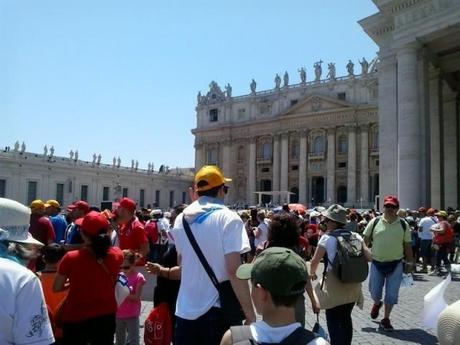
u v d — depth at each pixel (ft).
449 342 8.05
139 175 295.89
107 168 274.77
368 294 48.80
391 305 32.94
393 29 97.40
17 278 10.62
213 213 16.38
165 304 21.67
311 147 279.69
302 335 9.60
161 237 61.16
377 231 33.83
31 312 10.63
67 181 252.62
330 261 24.45
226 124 313.12
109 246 19.43
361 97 260.83
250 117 306.76
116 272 19.80
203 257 15.99
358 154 260.01
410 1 87.51
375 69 258.57
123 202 28.99
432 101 106.93
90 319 18.76
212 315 15.71
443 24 82.53
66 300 18.97
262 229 51.98
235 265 15.69
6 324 10.39
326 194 269.44
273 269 9.58
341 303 24.52
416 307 40.96
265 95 301.43
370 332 32.22
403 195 87.15
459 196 117.91
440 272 63.16
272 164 295.48
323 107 271.69
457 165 117.80
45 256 21.33
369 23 100.68
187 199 333.21
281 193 243.40
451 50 98.37
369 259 24.80
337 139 269.85
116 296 21.85
